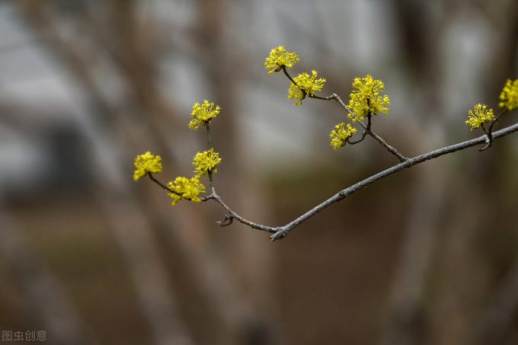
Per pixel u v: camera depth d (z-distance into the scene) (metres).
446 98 7.57
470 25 8.30
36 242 13.50
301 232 13.95
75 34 6.66
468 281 7.27
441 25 8.00
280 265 12.88
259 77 8.71
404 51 9.24
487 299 7.32
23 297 7.74
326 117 10.65
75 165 15.11
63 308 7.85
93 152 8.74
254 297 7.18
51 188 15.52
